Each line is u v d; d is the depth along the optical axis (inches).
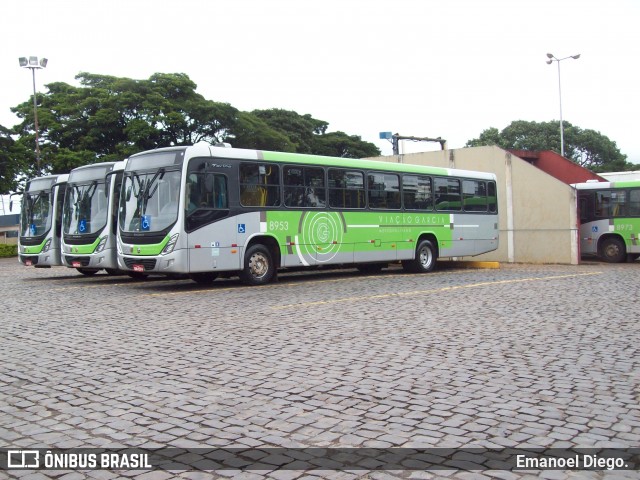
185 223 595.8
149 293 597.6
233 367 294.8
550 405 233.8
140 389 261.1
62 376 284.8
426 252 831.7
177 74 1660.9
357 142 2361.0
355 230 739.4
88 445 200.8
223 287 644.1
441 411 227.6
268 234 657.6
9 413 233.6
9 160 1571.1
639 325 398.6
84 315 460.8
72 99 1600.6
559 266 974.4
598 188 1098.7
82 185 765.3
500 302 504.1
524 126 2613.2
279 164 671.1
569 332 374.9
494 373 279.6
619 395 245.8
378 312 452.8
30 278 855.7
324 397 245.8
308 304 496.1
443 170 856.9
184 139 1617.9
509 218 1063.0
